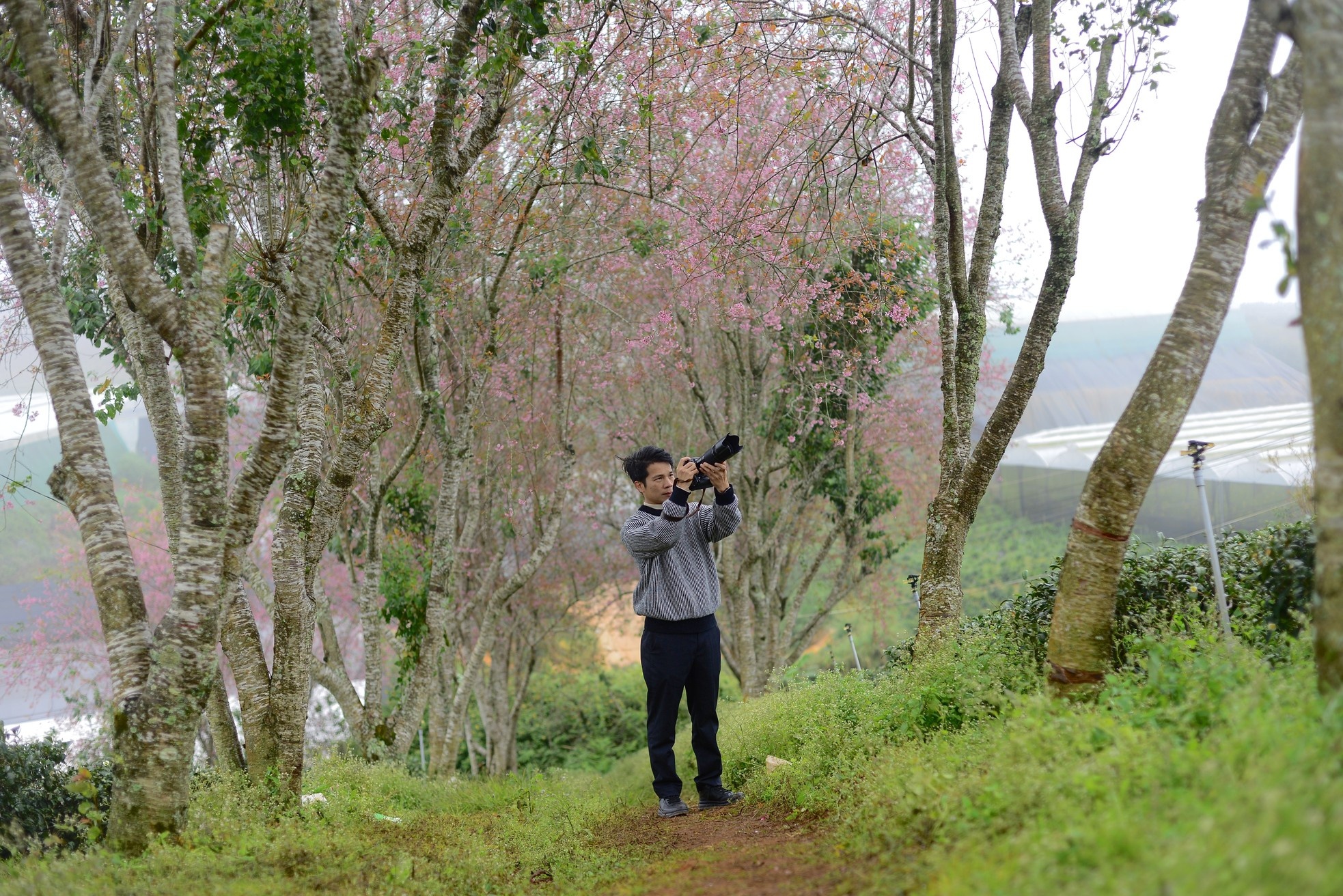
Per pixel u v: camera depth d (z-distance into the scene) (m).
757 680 14.05
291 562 5.98
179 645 4.38
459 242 9.24
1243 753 2.66
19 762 5.95
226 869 4.02
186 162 6.57
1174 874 1.99
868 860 3.58
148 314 4.46
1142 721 3.37
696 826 5.43
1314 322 2.77
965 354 6.27
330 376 9.64
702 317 12.62
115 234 4.39
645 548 5.66
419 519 13.48
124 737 4.33
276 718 5.77
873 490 14.59
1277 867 1.82
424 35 8.51
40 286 4.49
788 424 13.24
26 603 17.61
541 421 13.55
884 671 7.30
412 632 11.62
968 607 18.78
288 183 6.40
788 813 5.19
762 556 13.59
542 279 10.85
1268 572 4.62
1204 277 3.95
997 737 3.95
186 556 4.43
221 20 6.29
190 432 4.48
